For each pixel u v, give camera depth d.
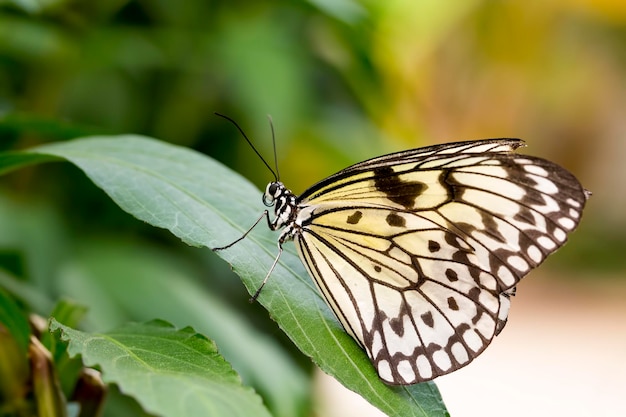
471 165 0.56
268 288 0.55
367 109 0.71
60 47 0.65
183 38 0.67
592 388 1.53
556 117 2.05
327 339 0.55
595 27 1.82
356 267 0.57
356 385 0.54
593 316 2.02
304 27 0.68
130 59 0.66
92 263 0.64
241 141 0.68
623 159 2.29
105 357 0.52
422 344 0.56
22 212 0.65
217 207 0.56
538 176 0.55
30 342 0.55
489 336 0.56
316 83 0.70
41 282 0.64
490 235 0.56
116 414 0.62
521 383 1.56
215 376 0.52
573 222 0.55
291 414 0.62
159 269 0.65
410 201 0.57
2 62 0.66
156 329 0.54
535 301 2.16
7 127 0.60
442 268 0.57
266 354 0.63
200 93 0.67
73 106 0.67
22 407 0.55
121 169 0.55
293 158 0.70
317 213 0.57
